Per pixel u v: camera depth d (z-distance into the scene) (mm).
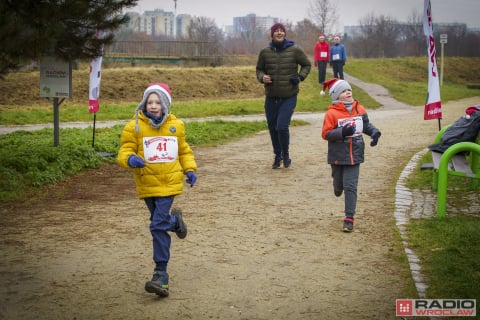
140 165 6051
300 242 7914
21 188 10688
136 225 8766
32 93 33531
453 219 8633
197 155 15453
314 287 6340
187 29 76250
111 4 12266
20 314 5660
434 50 11328
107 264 7066
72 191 11023
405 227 8438
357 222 8867
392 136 18953
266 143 17797
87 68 41406
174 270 6871
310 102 33094
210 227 8633
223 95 39688
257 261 7172
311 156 15180
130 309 5789
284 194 10836
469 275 6344
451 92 42875
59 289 6289
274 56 12867
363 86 43156
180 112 27781
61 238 8102
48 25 10742
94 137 15391
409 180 11711
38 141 15273
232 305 5883
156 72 40406
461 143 8711
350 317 5590
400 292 6164
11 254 7414
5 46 10133
